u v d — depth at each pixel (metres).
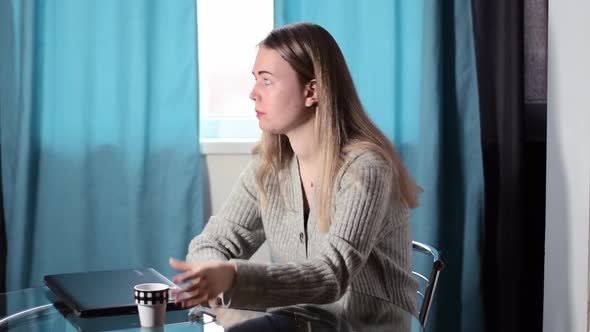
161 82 2.74
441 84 2.74
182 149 2.76
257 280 1.36
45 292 1.59
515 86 2.71
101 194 2.75
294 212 1.74
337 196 1.61
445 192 2.82
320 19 2.76
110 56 2.69
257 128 2.97
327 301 1.46
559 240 2.46
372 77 2.77
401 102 2.82
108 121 2.73
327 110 1.63
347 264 1.49
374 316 1.43
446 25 2.78
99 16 2.69
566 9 2.42
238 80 2.97
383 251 1.70
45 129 2.71
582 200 2.41
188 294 1.28
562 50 2.43
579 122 2.40
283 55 1.63
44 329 1.35
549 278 2.50
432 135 2.73
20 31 2.64
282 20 2.73
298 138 1.69
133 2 2.67
